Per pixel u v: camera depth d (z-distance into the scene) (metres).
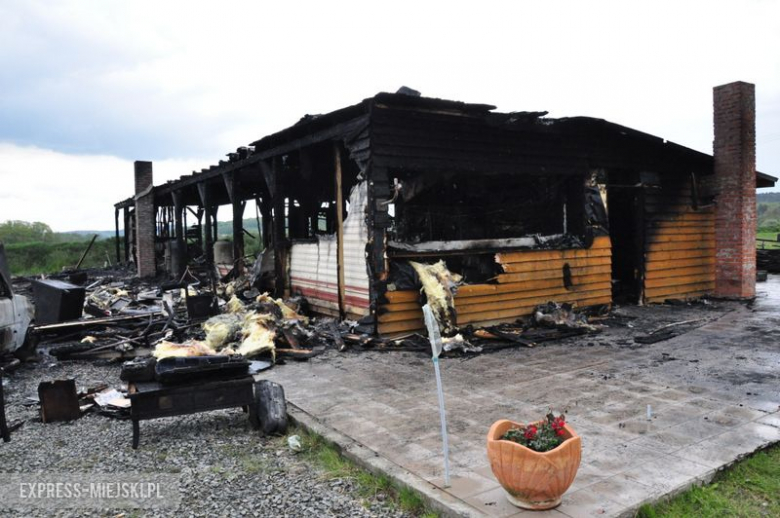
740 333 10.35
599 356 8.74
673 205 14.25
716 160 14.76
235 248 15.58
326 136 10.84
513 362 8.48
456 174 11.32
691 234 14.64
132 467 5.07
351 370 8.16
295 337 9.62
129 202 26.39
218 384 5.88
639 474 4.40
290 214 16.25
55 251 37.75
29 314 9.66
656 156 13.80
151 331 10.92
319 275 12.18
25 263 35.41
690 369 7.80
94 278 23.16
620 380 7.30
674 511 3.97
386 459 4.82
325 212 16.81
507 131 11.08
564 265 11.97
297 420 5.98
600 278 12.55
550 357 8.75
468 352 9.12
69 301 11.10
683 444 5.02
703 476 4.36
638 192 13.66
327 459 5.10
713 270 15.17
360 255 10.39
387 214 9.84
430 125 10.13
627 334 10.53
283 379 7.74
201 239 25.86
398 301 9.97
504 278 11.07
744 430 5.37
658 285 14.01
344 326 10.67
